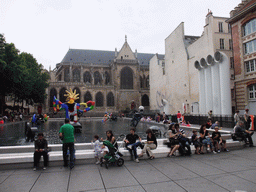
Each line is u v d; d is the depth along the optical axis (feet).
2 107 155.74
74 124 59.98
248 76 86.84
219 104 88.43
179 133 32.30
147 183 19.93
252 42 84.99
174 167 25.34
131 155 29.48
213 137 34.60
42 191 18.31
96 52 318.04
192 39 142.20
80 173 23.39
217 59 86.53
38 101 195.11
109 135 28.37
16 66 119.03
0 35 120.47
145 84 302.66
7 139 46.60
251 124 55.26
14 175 22.91
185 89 130.93
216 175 21.91
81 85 242.17
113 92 256.11
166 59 163.32
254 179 20.44
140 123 98.27
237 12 90.99
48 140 44.27
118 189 18.54
